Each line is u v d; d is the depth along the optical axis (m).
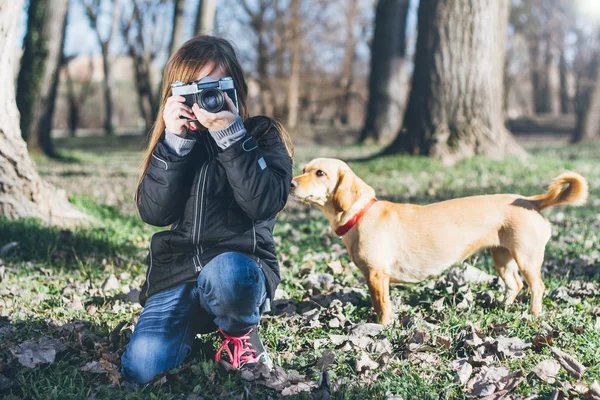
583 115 23.17
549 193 3.93
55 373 3.03
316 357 3.26
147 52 31.31
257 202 2.76
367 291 4.54
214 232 2.88
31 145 16.81
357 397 2.83
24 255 5.46
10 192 6.00
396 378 3.01
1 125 5.90
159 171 2.80
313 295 4.49
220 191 2.87
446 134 12.23
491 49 12.16
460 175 11.17
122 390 2.90
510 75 40.34
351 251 3.95
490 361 3.21
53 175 13.41
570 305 4.05
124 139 28.81
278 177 2.91
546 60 40.94
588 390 2.84
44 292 4.54
